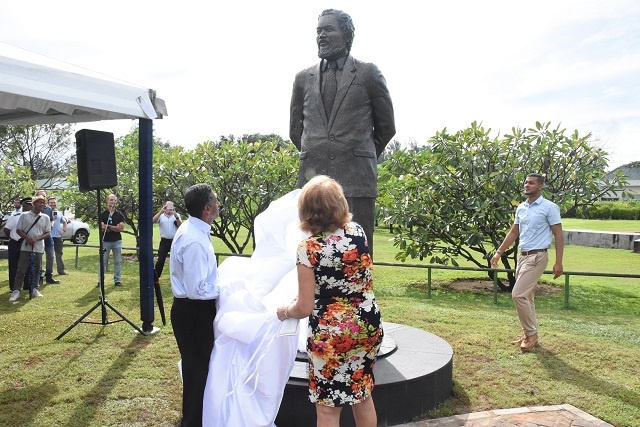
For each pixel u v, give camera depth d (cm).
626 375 424
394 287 933
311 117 424
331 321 246
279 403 294
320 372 250
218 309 314
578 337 536
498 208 866
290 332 258
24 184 1543
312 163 420
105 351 497
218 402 301
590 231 1741
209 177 1063
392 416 337
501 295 857
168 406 367
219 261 1148
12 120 738
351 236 250
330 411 253
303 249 248
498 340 523
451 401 376
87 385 408
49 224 801
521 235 503
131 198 1316
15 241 806
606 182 893
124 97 523
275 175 1076
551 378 418
